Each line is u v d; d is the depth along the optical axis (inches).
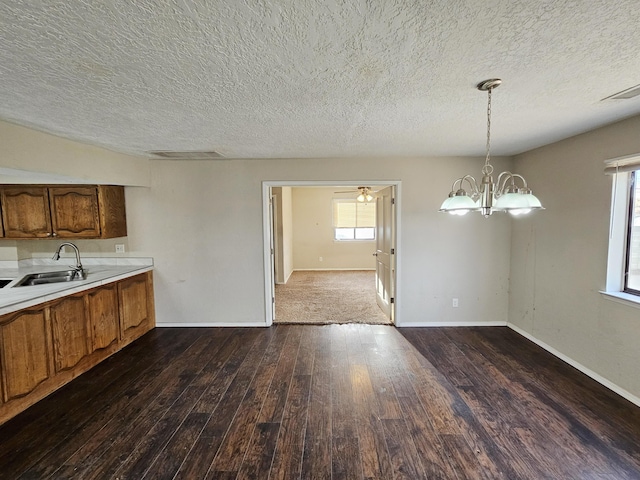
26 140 98.7
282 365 125.3
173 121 94.4
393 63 59.9
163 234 164.2
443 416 93.0
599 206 108.7
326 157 157.2
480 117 93.8
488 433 85.7
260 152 143.5
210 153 144.6
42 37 49.3
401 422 90.6
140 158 154.5
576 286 119.4
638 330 96.0
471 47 54.4
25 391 97.5
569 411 94.4
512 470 73.4
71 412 96.3
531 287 146.0
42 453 79.6
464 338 150.3
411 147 135.6
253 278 166.7
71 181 127.7
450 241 163.0
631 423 88.6
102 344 130.3
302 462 76.4
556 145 127.9
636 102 82.7
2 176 114.7
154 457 78.2
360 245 341.7
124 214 161.9
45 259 162.1
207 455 78.7
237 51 54.5
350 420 91.7
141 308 157.0
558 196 127.6
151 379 115.4
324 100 78.7
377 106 83.4
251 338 152.9
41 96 73.8
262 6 42.3
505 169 158.1
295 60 58.1
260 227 164.1
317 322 173.9
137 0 40.6
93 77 64.1
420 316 166.6
